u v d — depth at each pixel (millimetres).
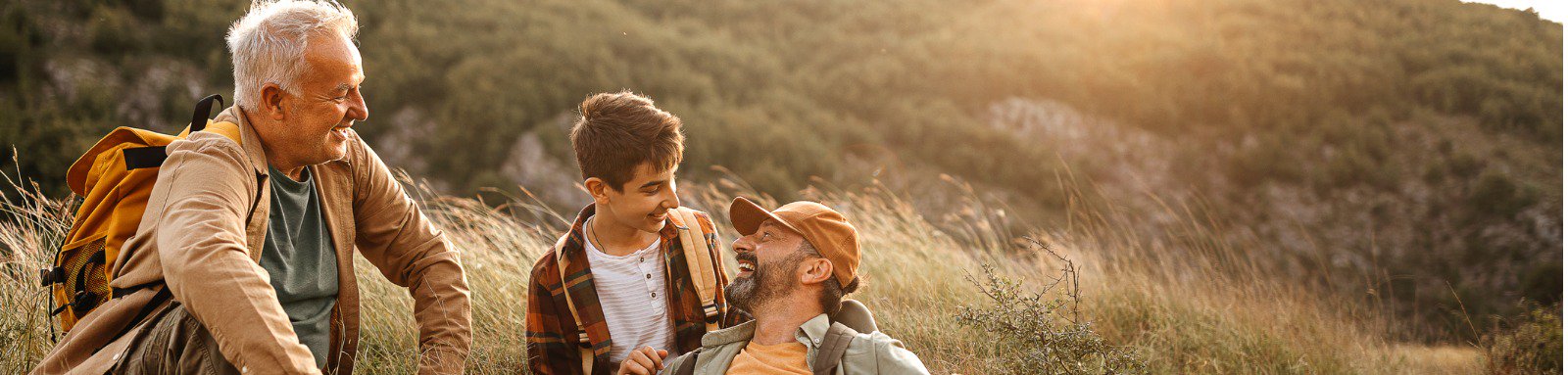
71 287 1796
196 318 1584
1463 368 4496
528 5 33750
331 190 1998
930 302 4145
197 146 1680
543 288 2354
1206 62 31875
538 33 30156
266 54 1729
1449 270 22531
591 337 2293
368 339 3186
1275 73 32344
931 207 23906
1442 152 28125
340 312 2062
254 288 1522
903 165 26312
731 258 4922
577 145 2205
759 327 2139
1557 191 24203
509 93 25484
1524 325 4559
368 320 3252
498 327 3307
